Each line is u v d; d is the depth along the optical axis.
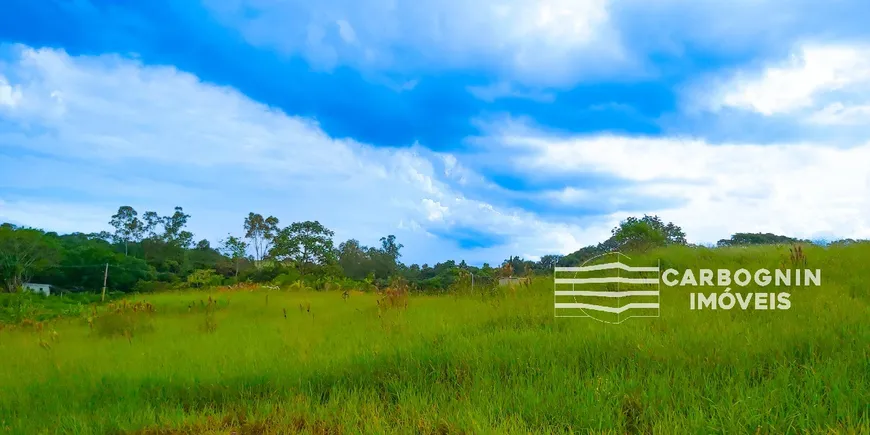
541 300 10.66
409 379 6.30
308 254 50.47
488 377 5.93
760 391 4.76
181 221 83.06
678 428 4.25
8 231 48.28
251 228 62.94
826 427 4.02
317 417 5.39
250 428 5.29
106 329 12.68
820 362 5.23
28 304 21.52
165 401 6.34
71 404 6.52
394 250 57.38
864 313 7.00
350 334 9.30
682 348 6.08
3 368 9.16
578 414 4.71
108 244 80.75
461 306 11.31
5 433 5.68
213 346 9.49
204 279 36.66
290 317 13.44
